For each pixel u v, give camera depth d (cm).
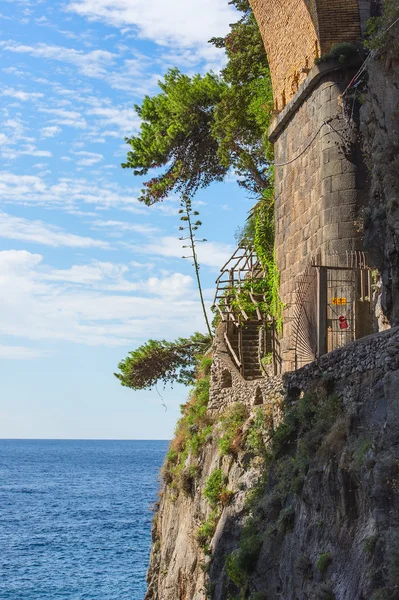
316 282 2214
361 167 2345
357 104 2366
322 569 1556
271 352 3028
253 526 2050
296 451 1941
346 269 2108
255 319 3203
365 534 1462
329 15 2422
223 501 2439
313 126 2492
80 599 4725
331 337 2233
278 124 2764
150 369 4475
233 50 3659
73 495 11212
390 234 1808
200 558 2552
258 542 1969
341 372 1792
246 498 2239
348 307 2250
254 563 1969
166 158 4078
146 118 4181
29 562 5909
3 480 13950
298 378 2020
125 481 13875
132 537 7194
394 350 1579
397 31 1958
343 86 2389
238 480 2419
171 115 4094
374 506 1432
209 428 2862
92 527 7844
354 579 1432
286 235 2716
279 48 2759
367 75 2291
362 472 1484
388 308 1845
